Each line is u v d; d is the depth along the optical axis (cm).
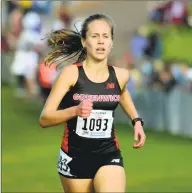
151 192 2234
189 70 3572
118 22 4788
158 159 2762
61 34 1375
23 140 3222
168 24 4262
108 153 1281
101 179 1244
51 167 2666
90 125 1270
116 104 1285
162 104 3366
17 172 2578
